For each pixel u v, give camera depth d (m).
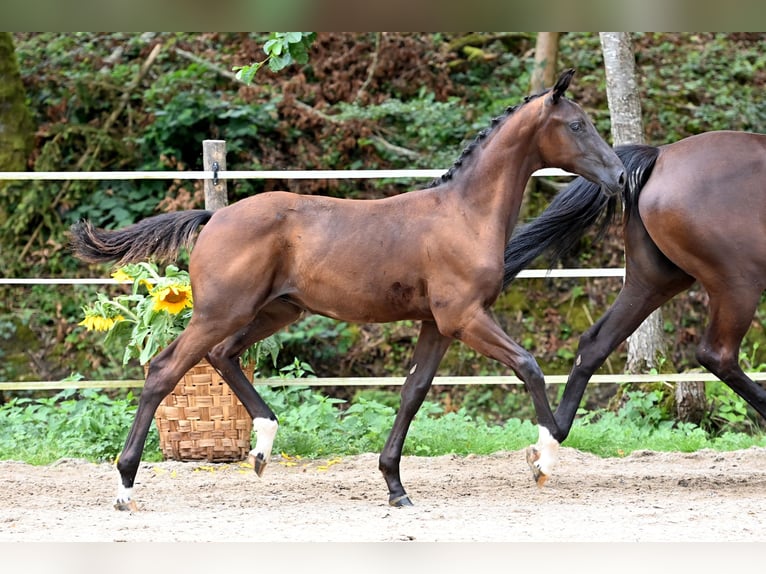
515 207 7.79
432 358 7.98
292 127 17.03
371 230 7.66
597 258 15.89
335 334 14.88
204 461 9.97
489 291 7.52
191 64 17.05
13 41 17.19
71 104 16.78
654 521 6.95
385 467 7.88
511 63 17.92
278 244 7.68
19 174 10.53
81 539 6.27
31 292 15.33
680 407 12.38
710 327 8.52
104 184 16.08
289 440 10.54
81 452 10.34
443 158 16.50
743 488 8.67
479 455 10.52
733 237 8.16
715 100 17.27
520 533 6.46
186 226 8.02
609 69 12.83
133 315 10.34
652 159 8.65
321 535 6.38
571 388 8.88
